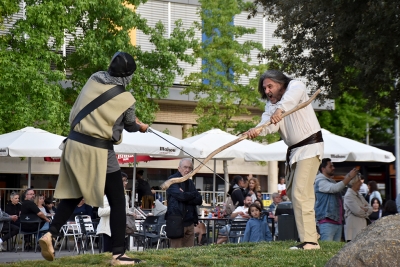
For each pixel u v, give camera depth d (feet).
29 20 73.51
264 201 81.66
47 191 76.69
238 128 96.22
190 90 95.30
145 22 84.07
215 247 27.02
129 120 20.25
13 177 97.35
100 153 19.65
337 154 57.72
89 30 79.66
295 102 24.17
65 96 83.46
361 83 55.42
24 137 59.36
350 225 44.37
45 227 57.36
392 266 15.57
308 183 25.05
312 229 25.27
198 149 59.88
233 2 94.02
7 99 73.41
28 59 73.56
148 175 106.22
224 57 93.45
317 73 57.98
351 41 50.08
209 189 107.96
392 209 50.16
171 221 38.75
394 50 48.80
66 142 19.92
